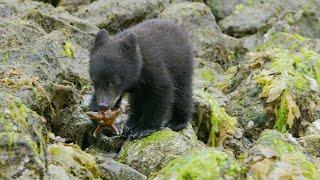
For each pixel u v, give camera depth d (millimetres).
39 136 9328
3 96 9375
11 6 19031
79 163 10633
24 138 8898
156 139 12141
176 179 9289
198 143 13383
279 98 14977
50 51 14820
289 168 9734
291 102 14805
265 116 15000
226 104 15602
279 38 20172
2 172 8680
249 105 15305
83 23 19125
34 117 9695
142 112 12906
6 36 16078
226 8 24859
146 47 12734
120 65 12180
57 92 13258
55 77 14320
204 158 9352
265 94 15195
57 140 11727
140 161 11812
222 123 14430
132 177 10836
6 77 12680
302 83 15352
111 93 12203
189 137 13305
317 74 16359
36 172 8812
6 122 9023
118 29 21766
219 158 9336
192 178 9234
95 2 22344
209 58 21141
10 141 8789
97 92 12250
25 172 8750
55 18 18125
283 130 14797
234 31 23812
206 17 21812
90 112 12531
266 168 9594
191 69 13820
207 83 17500
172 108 13578
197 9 21828
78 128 13055
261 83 15539
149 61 12602
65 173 9758
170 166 9648
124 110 13750
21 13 18922
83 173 10383
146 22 13969
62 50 15047
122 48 12336
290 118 14680
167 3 23016
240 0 24922
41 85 12875
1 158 8711
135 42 12312
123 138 12883
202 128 14406
